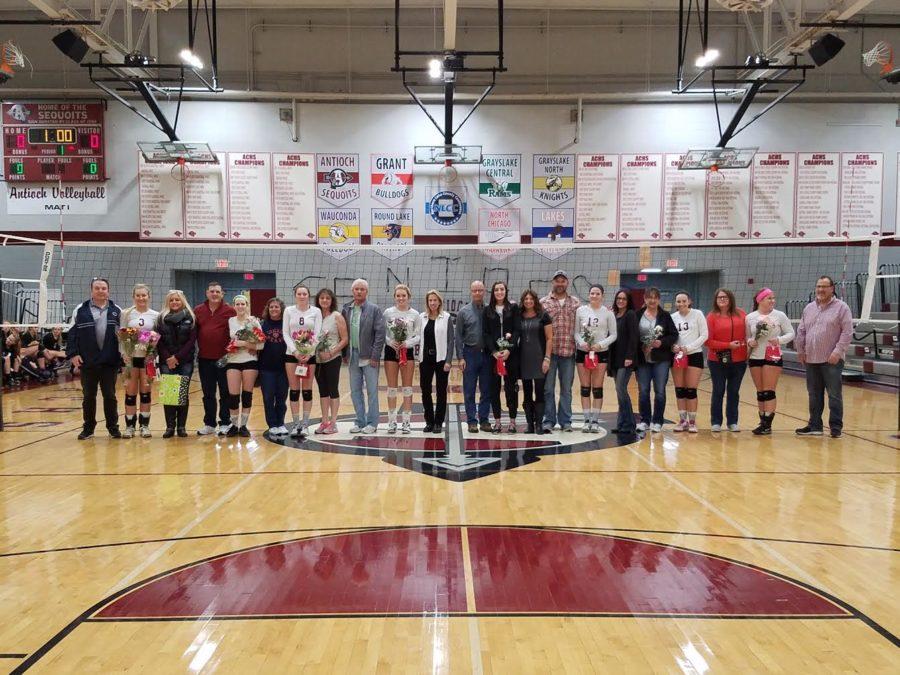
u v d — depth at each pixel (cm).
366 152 1495
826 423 795
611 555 363
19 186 1480
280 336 698
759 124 1488
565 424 735
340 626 280
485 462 588
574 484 515
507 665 249
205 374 714
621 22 1490
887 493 489
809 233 1498
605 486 509
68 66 1468
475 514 438
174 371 695
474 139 1500
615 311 738
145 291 704
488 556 361
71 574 338
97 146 1475
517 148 1501
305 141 1491
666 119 1488
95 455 622
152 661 252
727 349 720
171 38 1465
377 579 329
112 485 514
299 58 1492
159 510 448
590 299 729
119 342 696
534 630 277
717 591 316
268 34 1488
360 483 518
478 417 744
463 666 248
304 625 281
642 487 506
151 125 1478
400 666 248
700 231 1498
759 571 340
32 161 1477
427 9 1480
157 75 1468
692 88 1481
